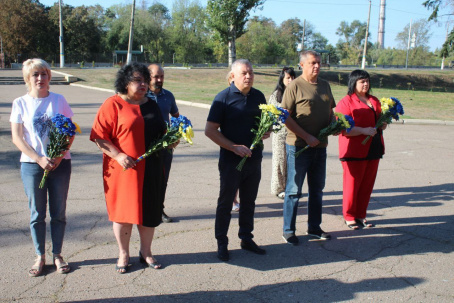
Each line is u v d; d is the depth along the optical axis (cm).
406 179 722
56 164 355
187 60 6800
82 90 2423
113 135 359
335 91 2648
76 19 6291
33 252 413
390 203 596
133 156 355
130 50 3616
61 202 373
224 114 402
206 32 6906
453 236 475
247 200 425
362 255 424
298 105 439
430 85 4425
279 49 6988
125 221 360
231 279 370
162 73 487
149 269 386
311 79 442
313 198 465
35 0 6234
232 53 3844
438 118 1476
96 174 702
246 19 3784
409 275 381
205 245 443
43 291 342
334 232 488
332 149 963
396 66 7262
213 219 518
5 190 603
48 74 366
